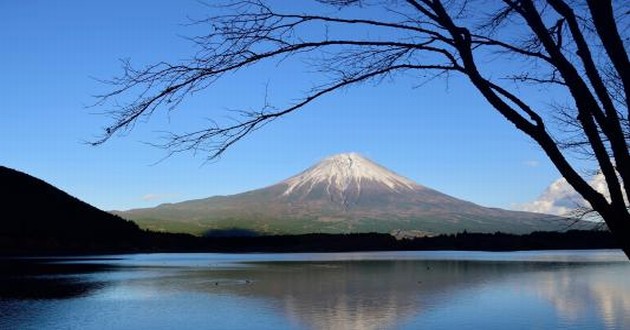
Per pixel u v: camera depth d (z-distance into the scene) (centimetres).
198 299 4616
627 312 3672
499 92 438
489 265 9612
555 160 420
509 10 500
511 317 3538
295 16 458
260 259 13438
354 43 462
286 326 3316
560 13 442
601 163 418
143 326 3300
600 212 408
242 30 457
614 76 701
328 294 5016
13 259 11538
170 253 18400
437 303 4284
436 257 14025
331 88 478
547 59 450
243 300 4556
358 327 3272
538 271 7794
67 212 16862
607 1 407
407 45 460
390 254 17138
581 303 4150
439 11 443
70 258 12250
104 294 4966
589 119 429
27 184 17188
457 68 454
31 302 4353
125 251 16575
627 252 399
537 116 427
